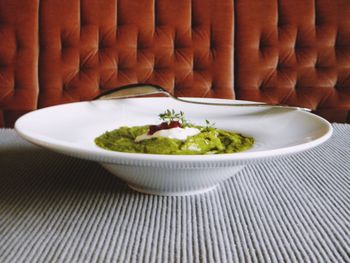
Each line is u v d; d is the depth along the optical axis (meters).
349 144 0.80
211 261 0.38
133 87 0.88
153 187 0.52
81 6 1.68
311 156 0.72
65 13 1.67
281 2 1.70
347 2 1.68
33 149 0.75
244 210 0.49
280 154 0.45
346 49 1.69
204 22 1.68
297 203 0.51
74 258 0.38
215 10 1.67
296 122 0.66
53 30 1.67
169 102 0.83
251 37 1.68
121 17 1.68
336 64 1.70
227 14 1.67
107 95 0.88
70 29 1.68
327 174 0.62
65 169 0.64
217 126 0.76
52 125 0.65
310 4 1.69
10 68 1.68
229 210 0.49
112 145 0.66
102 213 0.48
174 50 1.68
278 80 1.69
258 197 0.53
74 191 0.55
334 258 0.38
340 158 0.71
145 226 0.45
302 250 0.40
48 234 0.43
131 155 0.42
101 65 1.67
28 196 0.53
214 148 0.63
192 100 0.84
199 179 0.50
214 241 0.41
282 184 0.58
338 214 0.48
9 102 1.68
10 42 1.68
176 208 0.49
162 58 1.67
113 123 0.76
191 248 0.40
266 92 1.69
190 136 0.64
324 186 0.57
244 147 0.64
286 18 1.70
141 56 1.67
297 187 0.57
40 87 1.68
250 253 0.39
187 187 0.52
